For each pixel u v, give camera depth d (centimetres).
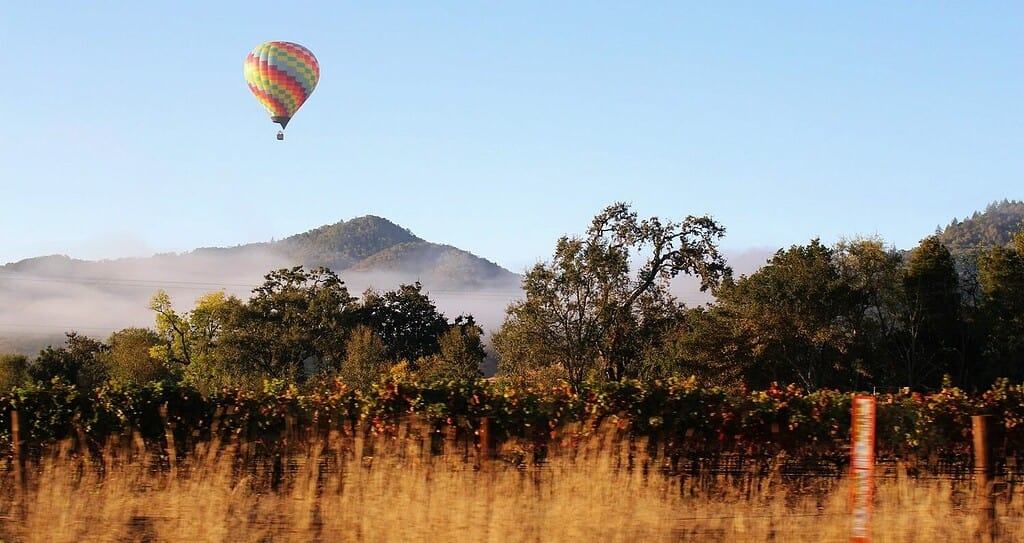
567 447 1010
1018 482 1051
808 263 4794
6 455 1085
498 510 853
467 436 1095
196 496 894
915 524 891
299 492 935
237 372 6825
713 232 5244
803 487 1027
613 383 1148
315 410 1106
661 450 1057
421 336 9056
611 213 5209
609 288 5094
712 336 4697
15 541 852
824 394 1181
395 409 1105
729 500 979
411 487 891
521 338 5109
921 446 1105
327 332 7362
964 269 5144
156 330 7812
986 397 1200
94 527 859
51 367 8000
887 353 4678
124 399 1112
